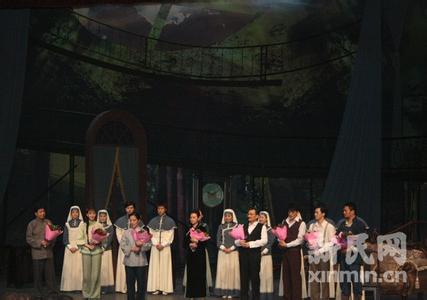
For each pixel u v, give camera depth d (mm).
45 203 18984
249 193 19344
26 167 18906
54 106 18734
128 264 11281
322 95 18906
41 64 18609
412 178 17578
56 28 18750
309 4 18828
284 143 19188
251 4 19078
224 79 19266
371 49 16500
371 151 16266
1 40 17172
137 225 11414
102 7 18938
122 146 16062
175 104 19359
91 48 19000
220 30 19172
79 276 13977
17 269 15266
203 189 19469
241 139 19344
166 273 13820
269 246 12820
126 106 19234
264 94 19219
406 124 17875
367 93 16422
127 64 19141
